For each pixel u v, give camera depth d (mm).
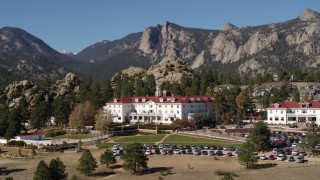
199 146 180000
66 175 136000
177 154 167500
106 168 151000
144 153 157250
